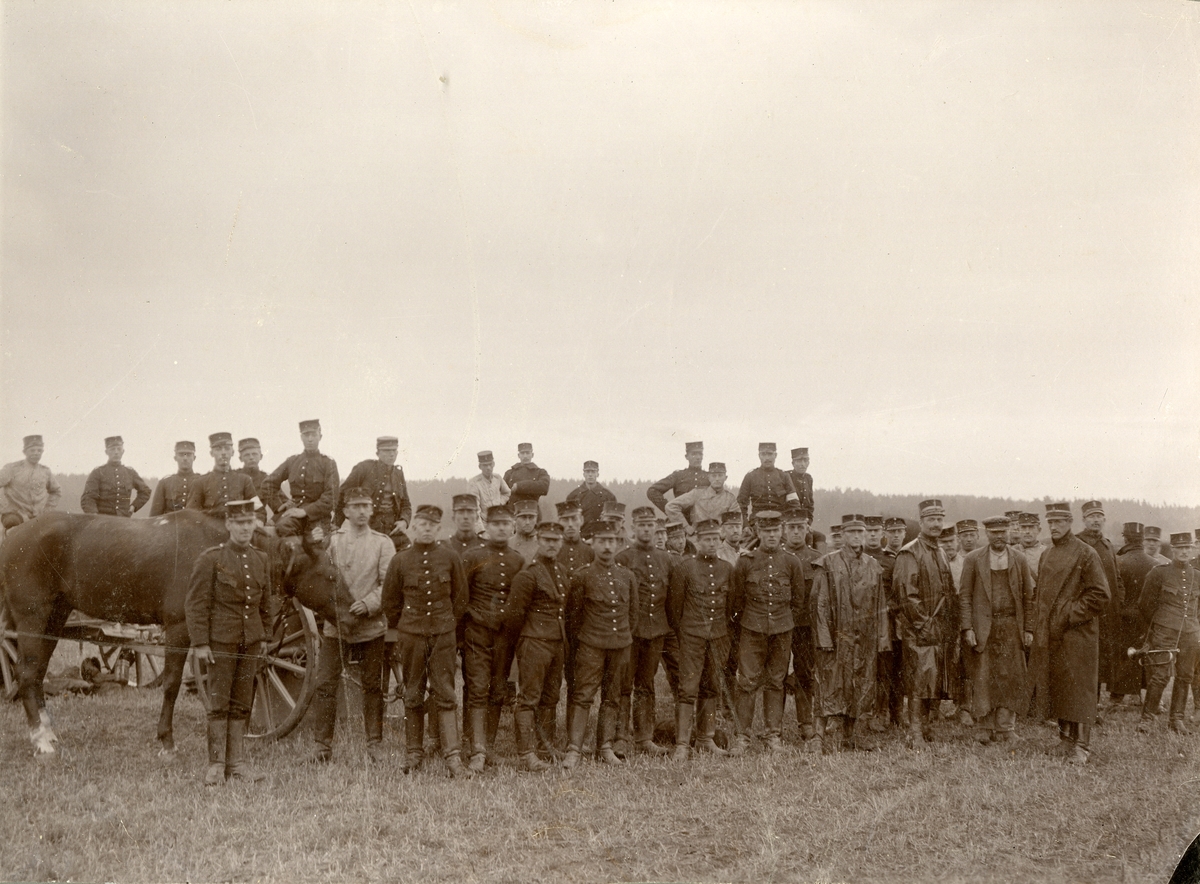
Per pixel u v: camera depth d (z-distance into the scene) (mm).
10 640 7824
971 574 7672
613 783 6328
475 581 6855
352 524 7055
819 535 9125
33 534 6984
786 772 6648
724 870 5039
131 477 8023
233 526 6324
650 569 7301
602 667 6922
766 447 9000
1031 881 5008
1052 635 7168
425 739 7098
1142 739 7539
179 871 4902
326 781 6250
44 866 4930
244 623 6316
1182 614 7945
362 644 6812
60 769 6445
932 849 5359
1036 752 7238
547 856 5164
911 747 7344
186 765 6590
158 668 10359
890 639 7766
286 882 4781
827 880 4961
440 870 4938
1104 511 8781
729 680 7633
